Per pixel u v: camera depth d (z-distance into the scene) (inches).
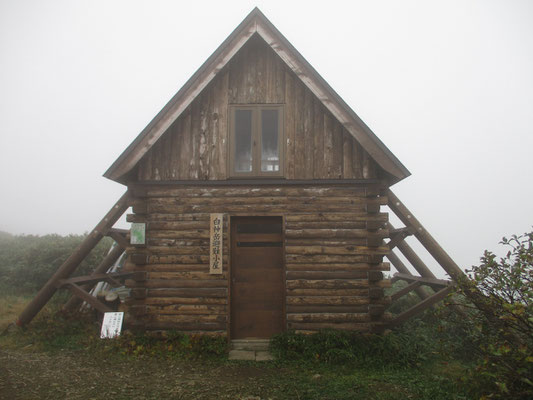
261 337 323.9
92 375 245.4
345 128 321.4
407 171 306.5
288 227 324.8
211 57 315.9
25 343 311.6
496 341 204.1
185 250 323.9
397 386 232.5
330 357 277.4
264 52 345.1
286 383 237.5
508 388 182.7
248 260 331.9
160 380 239.9
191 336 308.2
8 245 680.4
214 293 318.0
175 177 330.3
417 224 335.0
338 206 327.0
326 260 320.8
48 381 233.6
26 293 489.1
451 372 260.8
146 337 307.7
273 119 350.3
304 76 316.8
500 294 199.5
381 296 318.0
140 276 319.6
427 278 377.1
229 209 327.3
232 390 226.1
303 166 330.3
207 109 338.0
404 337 309.4
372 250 321.7
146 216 328.5
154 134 313.6
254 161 331.9
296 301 316.2
